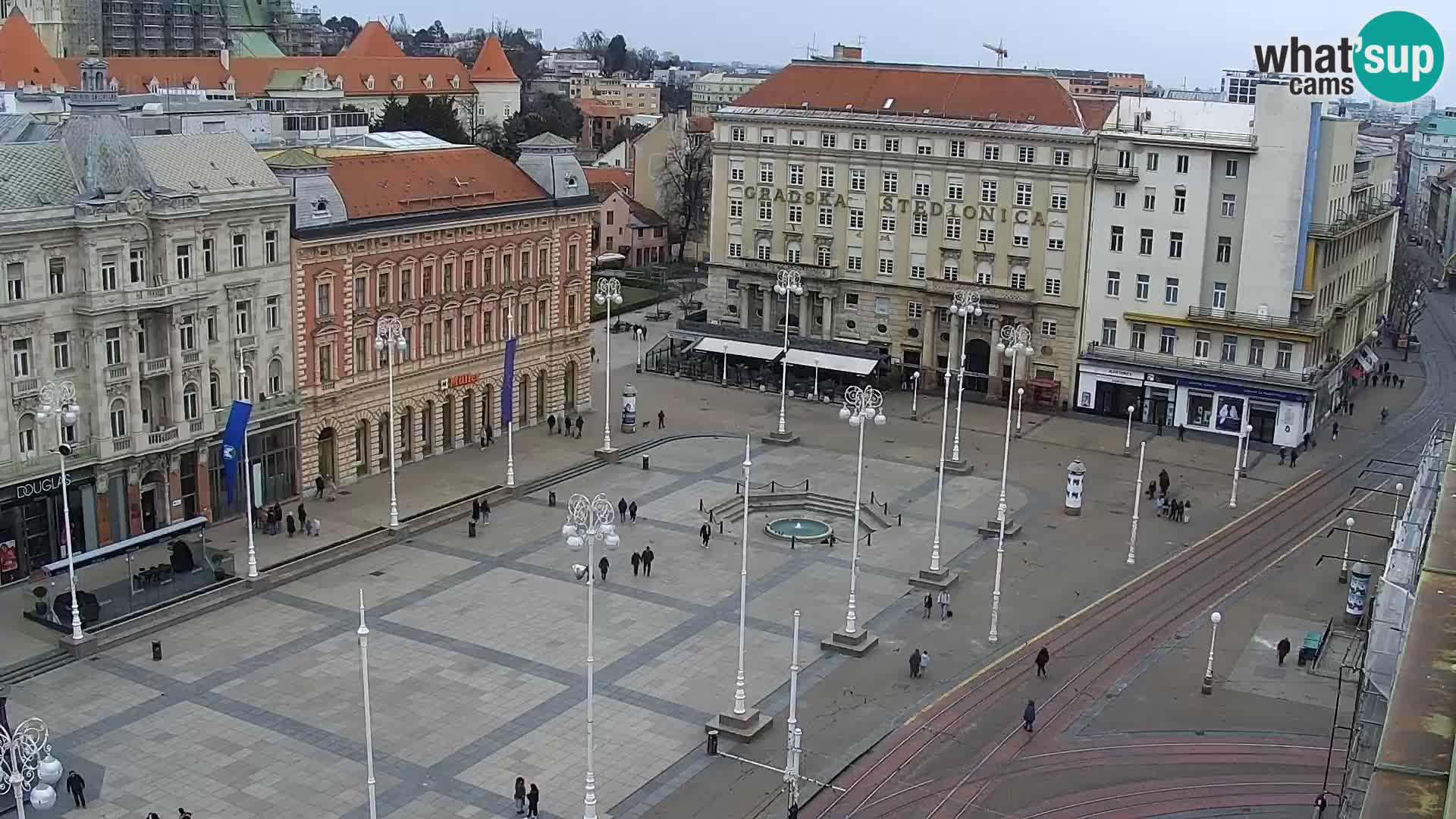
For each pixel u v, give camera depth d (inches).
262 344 4003.4
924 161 5777.6
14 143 3599.9
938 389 5964.6
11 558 3412.9
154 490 3742.6
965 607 3533.5
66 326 3444.9
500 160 5027.1
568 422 5017.2
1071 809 2527.1
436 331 4621.1
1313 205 5201.8
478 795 2524.6
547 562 3772.1
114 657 3085.6
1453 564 1338.6
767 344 6097.4
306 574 3629.4
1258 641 3341.5
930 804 2544.3
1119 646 3304.6
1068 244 5565.9
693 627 3346.5
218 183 3831.2
